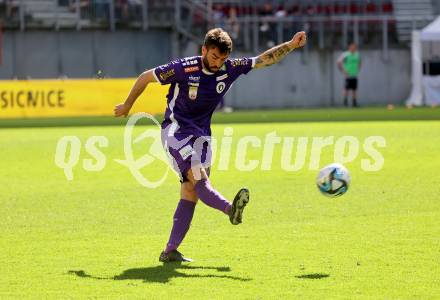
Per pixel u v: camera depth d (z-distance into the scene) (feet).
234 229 73.41
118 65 282.15
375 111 247.50
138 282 55.36
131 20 281.13
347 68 276.21
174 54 284.61
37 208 86.02
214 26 288.10
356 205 84.53
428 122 195.21
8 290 53.47
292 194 92.17
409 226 73.05
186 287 53.88
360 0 306.96
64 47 278.26
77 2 276.82
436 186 96.17
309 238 68.90
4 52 273.95
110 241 69.36
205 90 62.03
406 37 308.40
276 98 295.07
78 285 54.65
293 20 295.48
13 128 197.77
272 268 58.80
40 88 233.14
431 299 50.44
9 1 273.95
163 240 69.72
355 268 58.34
